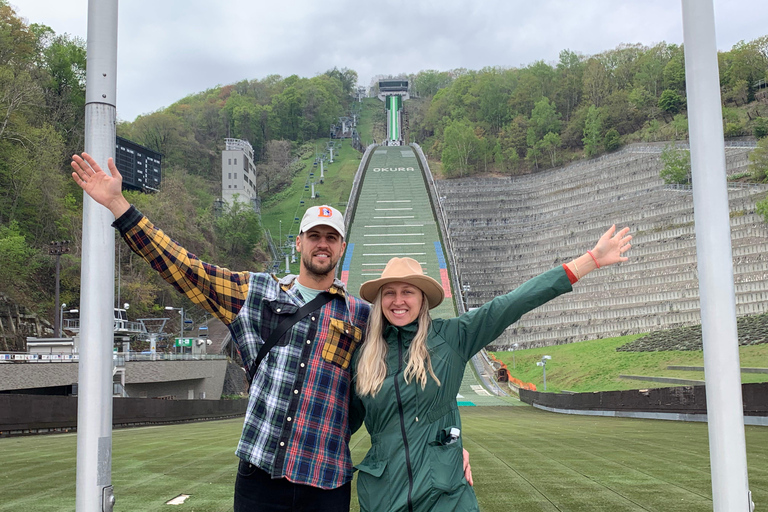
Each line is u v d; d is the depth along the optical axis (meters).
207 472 10.62
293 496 3.86
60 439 18.92
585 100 196.62
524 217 129.88
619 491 8.36
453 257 102.56
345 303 4.27
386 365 4.10
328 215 4.18
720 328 3.34
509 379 69.75
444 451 3.98
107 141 3.82
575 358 80.81
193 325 93.31
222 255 128.62
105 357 3.65
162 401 32.41
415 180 141.88
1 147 75.25
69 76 107.44
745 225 84.44
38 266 69.75
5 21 97.56
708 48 3.46
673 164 110.75
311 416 3.94
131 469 11.05
